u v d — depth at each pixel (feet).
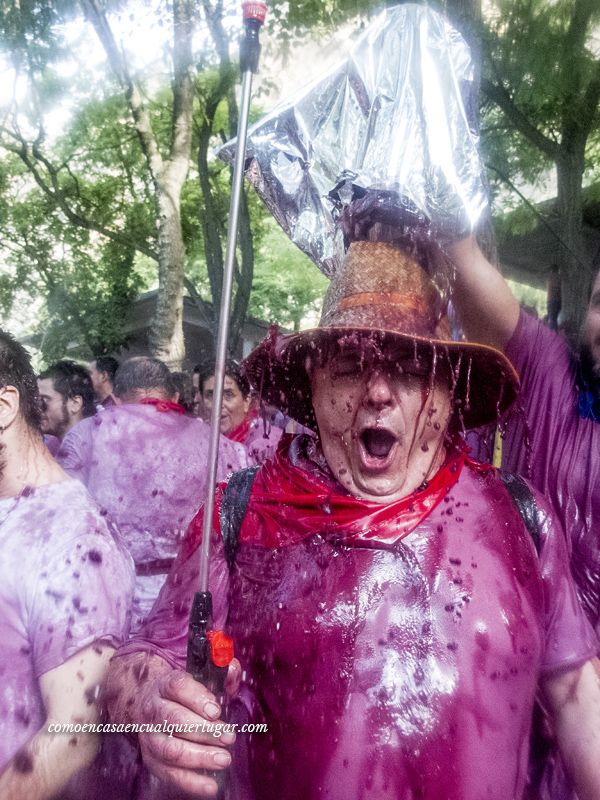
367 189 4.99
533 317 6.60
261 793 4.48
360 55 5.65
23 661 5.03
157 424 9.83
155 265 83.56
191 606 4.57
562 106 29.78
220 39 38.40
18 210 65.31
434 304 4.82
